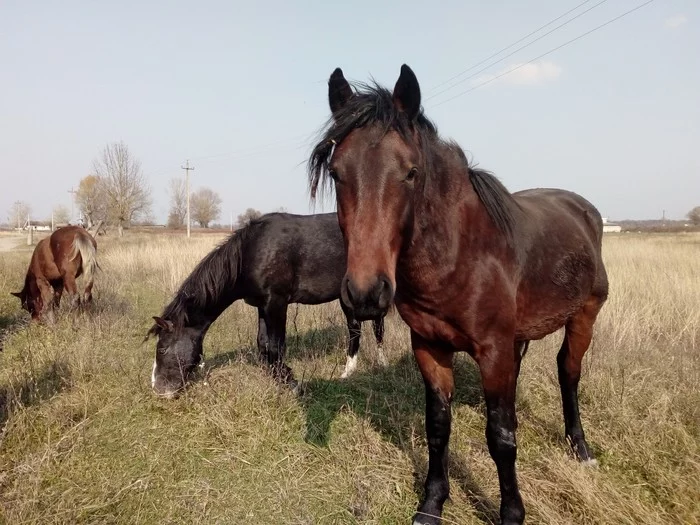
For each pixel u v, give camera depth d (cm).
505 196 234
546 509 225
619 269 881
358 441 301
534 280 235
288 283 424
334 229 442
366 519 237
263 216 440
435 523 229
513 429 216
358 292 153
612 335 462
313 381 414
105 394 379
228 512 246
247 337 539
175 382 370
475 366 420
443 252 197
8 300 823
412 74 177
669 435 291
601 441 299
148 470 280
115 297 762
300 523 232
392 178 163
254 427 324
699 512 226
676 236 2709
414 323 222
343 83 199
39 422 328
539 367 402
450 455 284
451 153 215
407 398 371
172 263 1041
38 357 450
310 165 202
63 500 247
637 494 245
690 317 561
